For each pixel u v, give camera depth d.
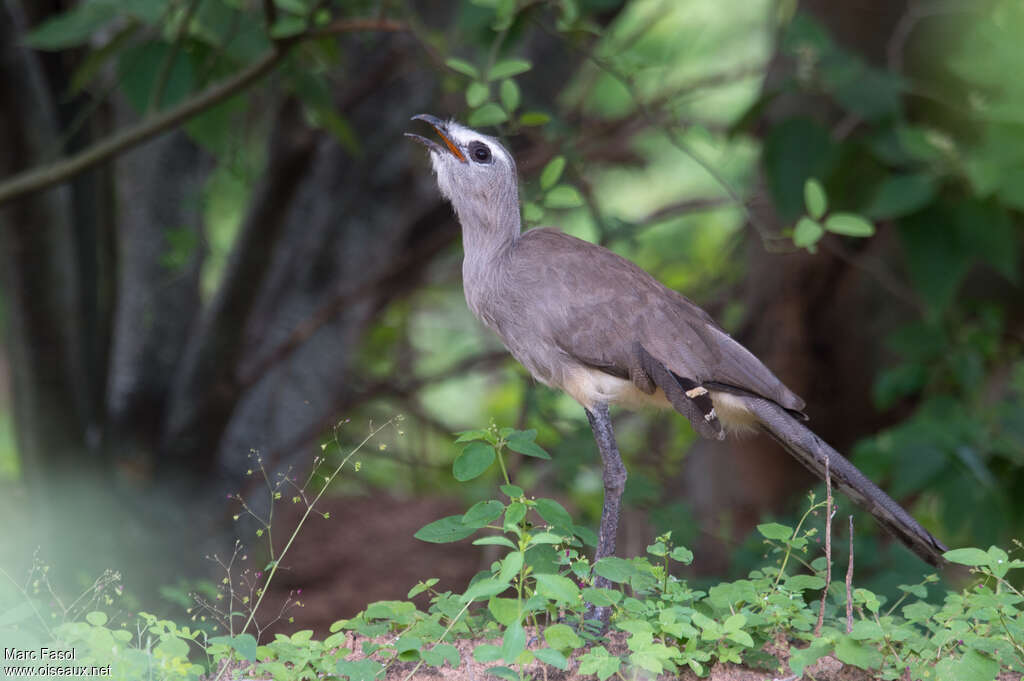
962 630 6.59
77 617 7.71
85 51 11.53
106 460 12.02
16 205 10.70
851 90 9.70
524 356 7.95
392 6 9.92
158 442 12.97
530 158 11.57
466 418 20.89
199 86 9.88
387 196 14.20
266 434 14.27
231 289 12.34
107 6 9.16
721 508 12.99
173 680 6.23
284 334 14.25
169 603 11.42
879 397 11.52
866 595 6.89
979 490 9.87
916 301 11.45
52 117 11.02
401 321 17.84
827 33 10.36
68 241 11.20
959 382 11.15
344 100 12.84
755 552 9.93
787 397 7.57
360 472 17.45
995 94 9.80
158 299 13.36
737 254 14.95
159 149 13.47
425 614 7.20
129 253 13.40
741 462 12.91
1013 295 11.55
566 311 7.66
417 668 6.71
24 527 11.77
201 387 12.73
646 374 7.54
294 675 6.41
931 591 8.62
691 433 14.86
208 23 9.64
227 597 9.89
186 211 13.57
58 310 11.20
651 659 6.04
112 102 11.88
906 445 10.16
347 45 13.00
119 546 11.77
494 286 7.99
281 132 11.67
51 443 11.46
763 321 12.62
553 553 7.00
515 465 12.72
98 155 9.69
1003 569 6.41
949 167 9.36
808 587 7.15
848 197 9.98
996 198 9.20
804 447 7.45
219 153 10.29
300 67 10.19
